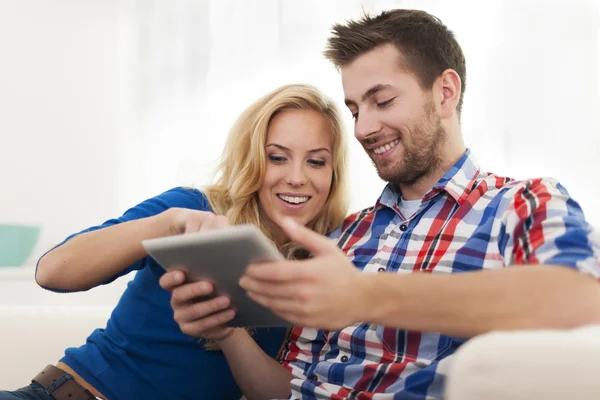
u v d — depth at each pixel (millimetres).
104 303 2967
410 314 1018
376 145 1569
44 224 3232
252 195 1731
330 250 1007
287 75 3168
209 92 3283
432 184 1573
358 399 1328
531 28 2799
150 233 1377
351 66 1584
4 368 1760
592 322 944
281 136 1688
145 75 3381
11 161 3215
